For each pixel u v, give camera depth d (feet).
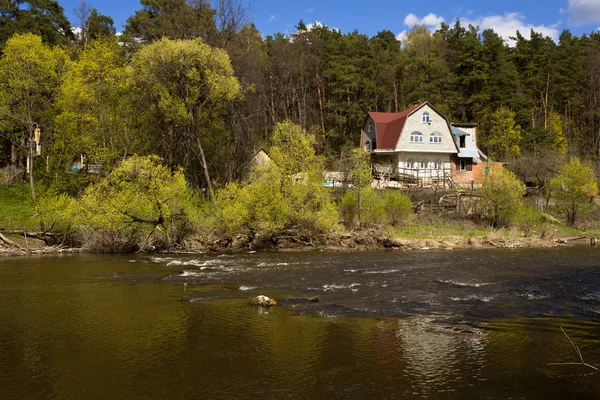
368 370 28.86
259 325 38.58
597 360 30.35
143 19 151.64
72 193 127.44
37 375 28.37
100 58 122.01
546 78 240.73
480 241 99.35
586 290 51.72
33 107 123.24
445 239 100.01
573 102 230.89
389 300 47.32
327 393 25.58
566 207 131.64
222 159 136.05
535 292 50.72
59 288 54.24
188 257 82.89
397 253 87.15
